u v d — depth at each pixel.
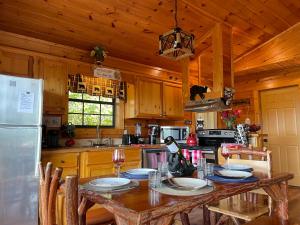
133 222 0.97
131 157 3.82
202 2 3.69
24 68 3.26
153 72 4.86
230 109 3.94
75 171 3.21
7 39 3.20
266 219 1.75
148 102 4.63
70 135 3.69
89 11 3.32
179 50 2.48
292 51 4.69
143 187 1.39
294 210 3.19
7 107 2.45
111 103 4.56
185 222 2.26
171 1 3.50
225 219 2.22
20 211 2.46
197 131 4.31
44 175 1.19
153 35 4.05
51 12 3.18
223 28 4.28
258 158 2.50
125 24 3.70
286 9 4.26
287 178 1.72
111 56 4.23
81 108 4.18
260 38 4.96
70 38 3.63
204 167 1.75
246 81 5.61
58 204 1.28
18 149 2.48
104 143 4.22
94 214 1.74
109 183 1.44
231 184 1.42
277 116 5.21
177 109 5.12
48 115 3.49
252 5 4.01
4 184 2.38
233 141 3.77
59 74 3.56
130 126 4.65
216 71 4.02
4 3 2.90
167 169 1.74
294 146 4.94
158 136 4.67
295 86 4.98
